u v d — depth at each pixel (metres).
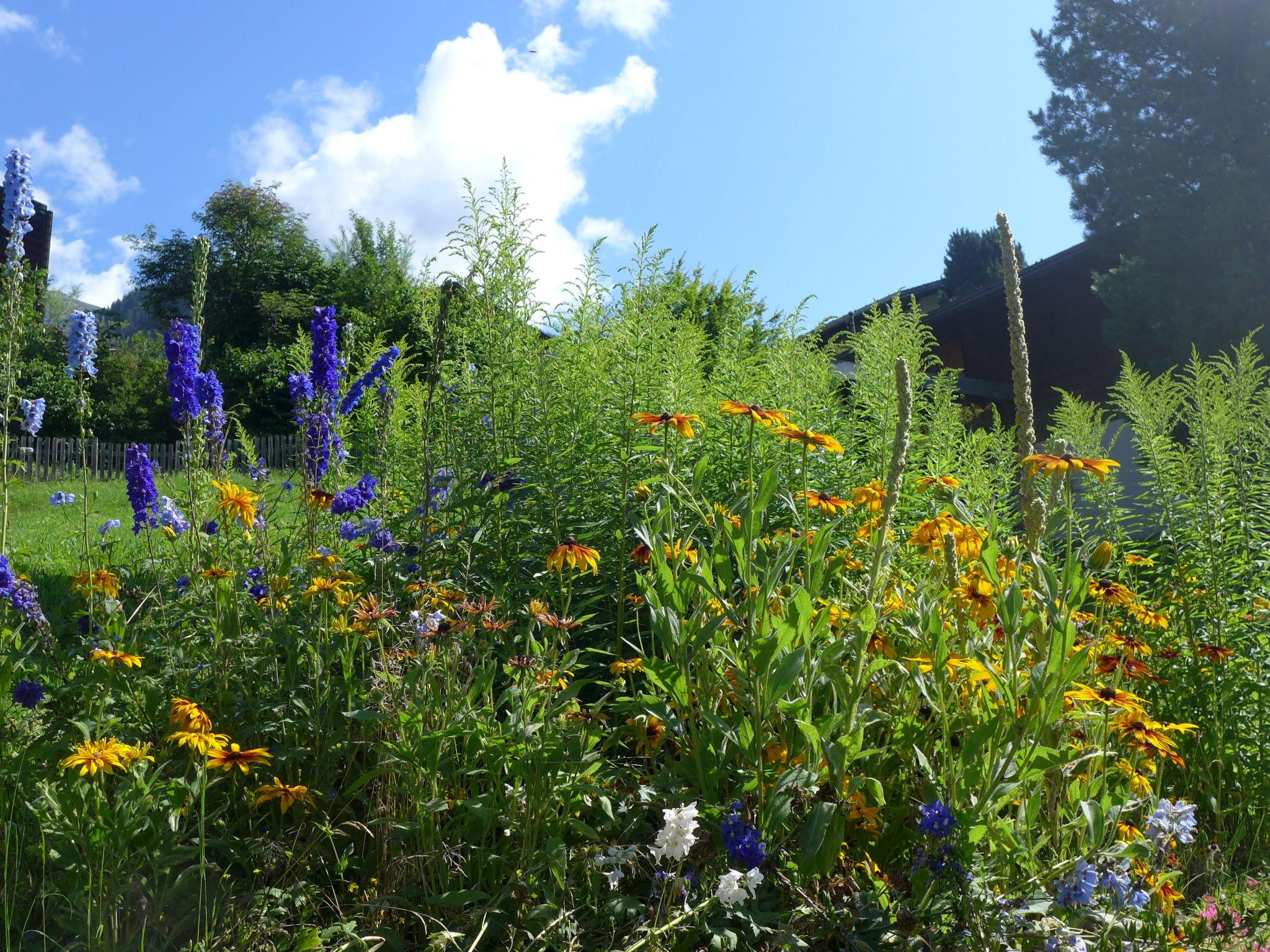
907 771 2.69
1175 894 2.50
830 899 2.38
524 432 4.71
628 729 3.07
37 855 2.46
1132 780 2.85
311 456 4.07
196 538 3.60
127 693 2.82
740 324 6.12
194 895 2.42
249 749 2.90
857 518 4.50
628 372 4.59
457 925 2.42
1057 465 2.47
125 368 28.30
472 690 2.69
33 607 3.14
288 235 40.03
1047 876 2.37
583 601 3.88
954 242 38.28
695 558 3.19
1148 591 4.45
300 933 2.23
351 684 2.84
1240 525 4.29
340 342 6.79
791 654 2.38
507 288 5.09
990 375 18.02
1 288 4.21
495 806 2.53
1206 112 13.06
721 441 4.80
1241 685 3.73
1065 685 2.34
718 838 2.51
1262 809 3.46
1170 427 4.94
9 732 2.85
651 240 5.38
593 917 2.42
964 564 2.97
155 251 41.09
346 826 2.81
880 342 5.75
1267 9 12.78
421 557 3.86
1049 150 14.57
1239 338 12.14
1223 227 12.41
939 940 2.25
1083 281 16.34
